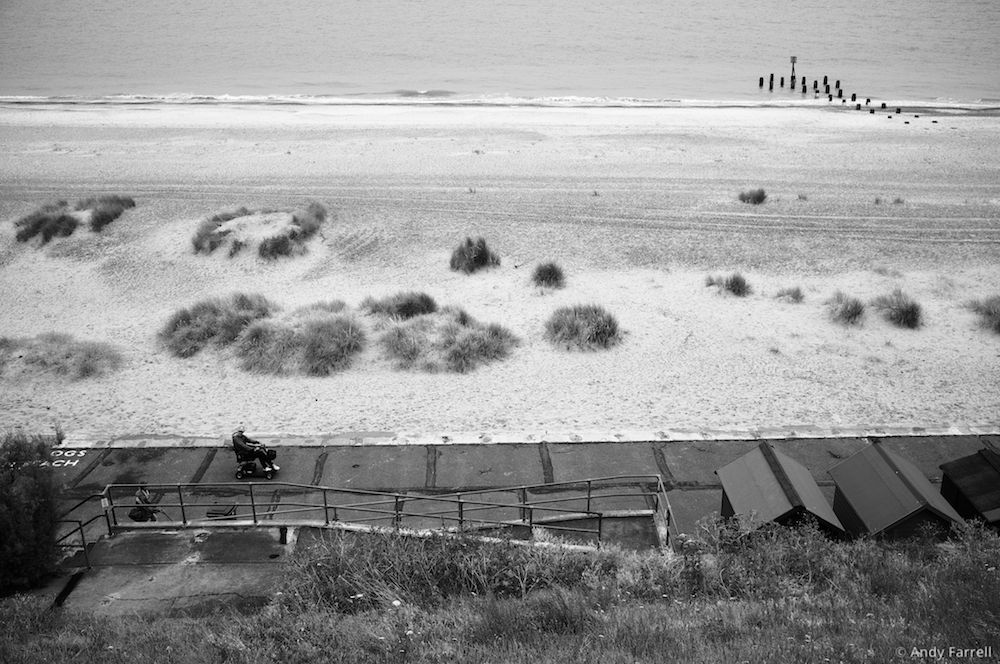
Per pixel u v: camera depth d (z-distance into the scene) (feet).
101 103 207.31
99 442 58.13
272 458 53.57
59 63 277.85
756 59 271.69
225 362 73.82
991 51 277.85
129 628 33.40
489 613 31.50
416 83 237.04
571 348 74.69
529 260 96.17
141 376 71.41
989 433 58.75
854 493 42.24
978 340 76.18
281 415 63.10
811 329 78.64
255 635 30.96
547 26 335.06
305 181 128.47
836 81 225.76
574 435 58.49
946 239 101.14
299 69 263.70
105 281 94.63
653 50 287.48
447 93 220.23
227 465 55.16
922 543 38.88
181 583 39.65
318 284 92.07
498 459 55.57
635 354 73.82
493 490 51.78
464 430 60.08
